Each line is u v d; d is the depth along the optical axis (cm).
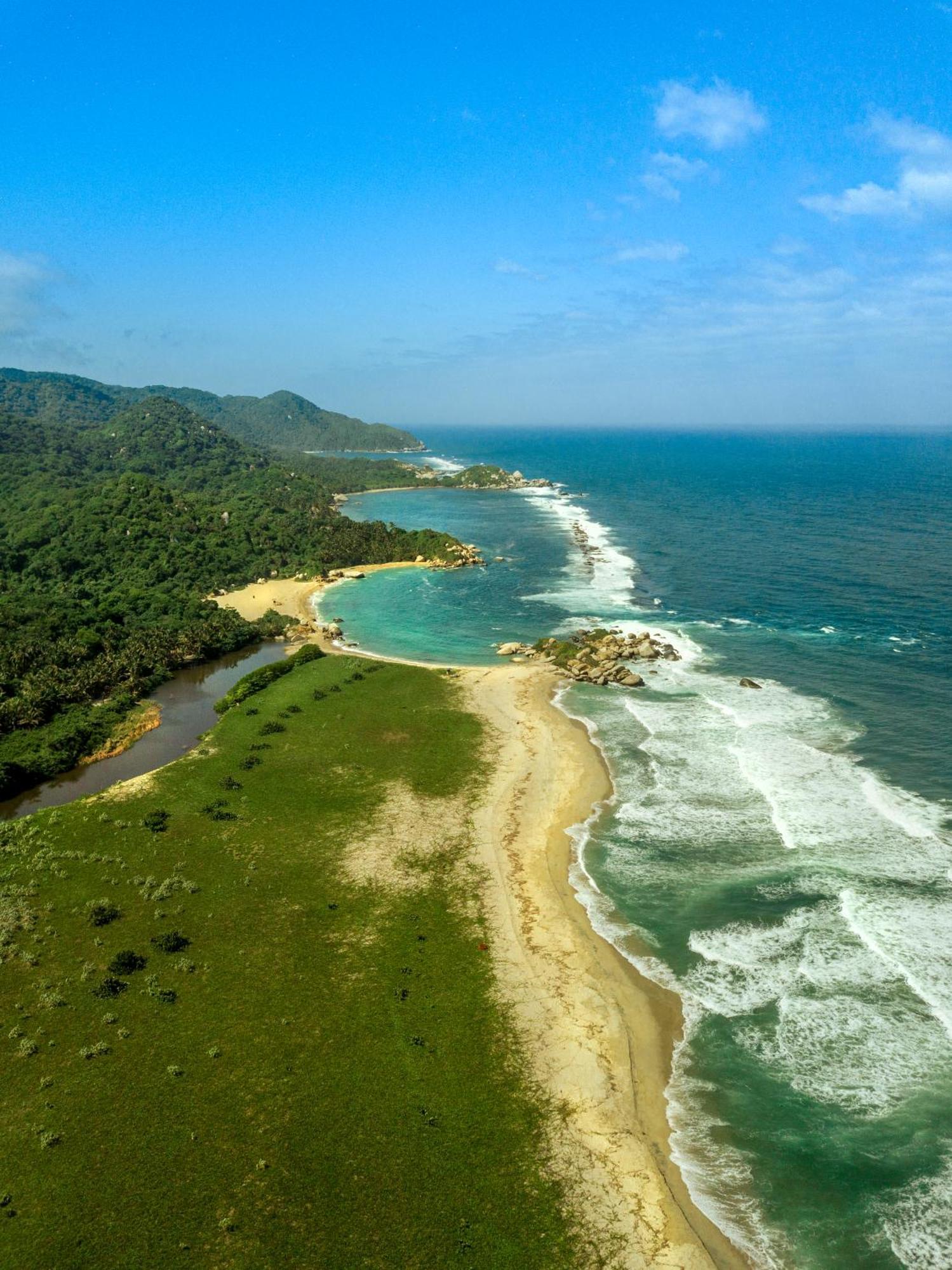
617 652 10862
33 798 7725
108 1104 3944
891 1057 4172
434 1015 4544
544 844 6372
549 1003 4644
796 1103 3962
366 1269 3159
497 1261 3203
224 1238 3288
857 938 5041
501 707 9369
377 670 10819
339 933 5278
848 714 8619
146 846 6325
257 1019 4503
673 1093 4053
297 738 8512
